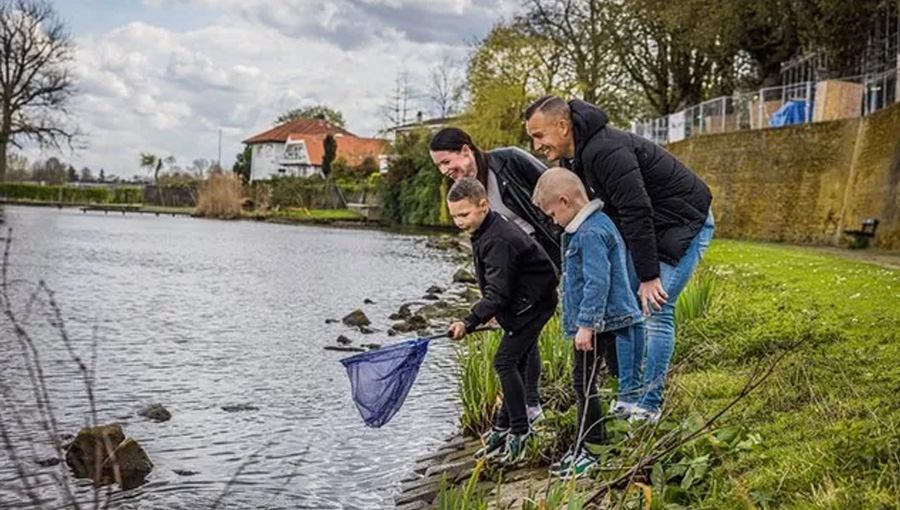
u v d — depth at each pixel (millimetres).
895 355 5977
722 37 31516
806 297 9586
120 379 9648
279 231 48625
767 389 5539
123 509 5684
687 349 7254
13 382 9156
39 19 62906
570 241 5020
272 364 10844
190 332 13352
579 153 5191
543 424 5797
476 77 48188
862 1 26062
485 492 5293
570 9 43625
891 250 20156
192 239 38750
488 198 5871
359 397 5242
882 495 3574
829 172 25047
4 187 73500
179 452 6980
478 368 7180
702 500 4098
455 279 22125
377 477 6328
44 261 25234
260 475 6422
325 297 18500
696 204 5387
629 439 4766
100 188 80125
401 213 59562
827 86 26031
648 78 43500
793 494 3881
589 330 4863
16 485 5914
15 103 63188
